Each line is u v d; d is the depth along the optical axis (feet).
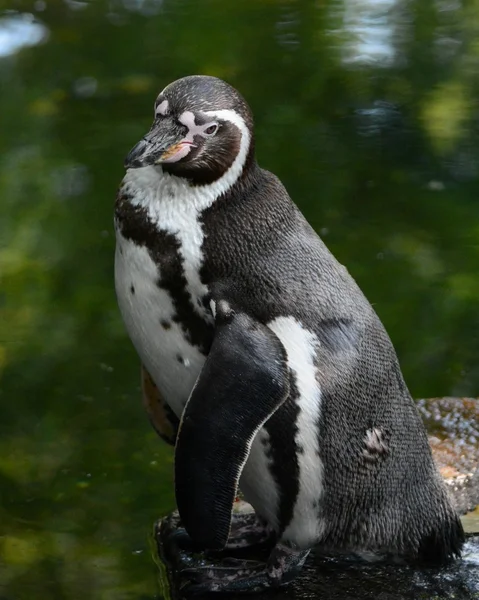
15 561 31.32
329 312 24.93
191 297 24.21
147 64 65.05
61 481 35.32
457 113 58.49
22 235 50.80
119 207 24.72
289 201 25.52
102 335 44.73
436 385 42.32
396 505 26.37
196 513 23.58
